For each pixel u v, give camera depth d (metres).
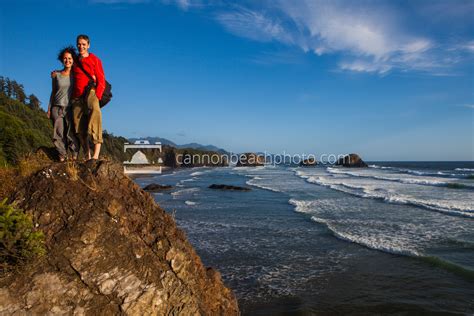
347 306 8.09
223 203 25.64
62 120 5.08
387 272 10.17
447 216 17.97
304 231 15.60
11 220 3.16
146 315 3.68
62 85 5.02
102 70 4.97
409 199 23.41
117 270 3.62
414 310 7.79
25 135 37.94
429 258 10.95
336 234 14.61
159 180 55.53
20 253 3.18
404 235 14.20
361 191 29.84
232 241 14.04
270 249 12.83
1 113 40.78
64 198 3.76
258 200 27.05
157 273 3.87
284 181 46.53
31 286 3.20
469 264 10.51
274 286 9.34
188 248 4.53
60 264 3.38
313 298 8.55
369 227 15.86
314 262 11.27
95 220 3.70
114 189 4.10
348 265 10.89
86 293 3.41
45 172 3.92
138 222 4.08
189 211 21.92
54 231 3.54
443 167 92.50
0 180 3.96
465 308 7.80
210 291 4.80
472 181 37.94
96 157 4.86
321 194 29.33
